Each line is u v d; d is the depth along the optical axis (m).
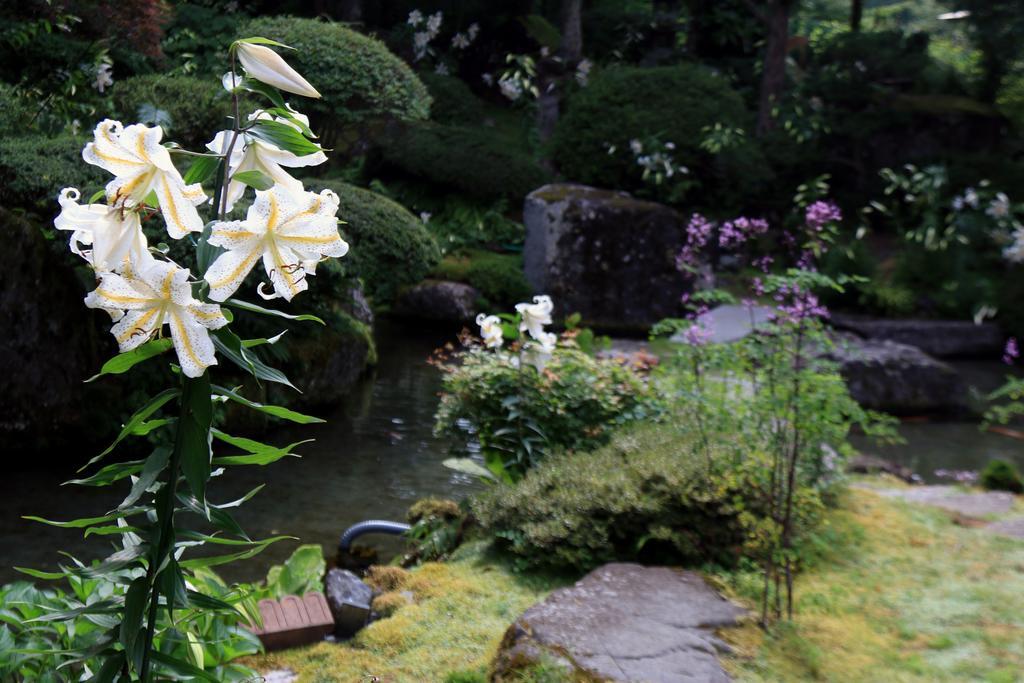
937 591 3.63
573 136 13.45
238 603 3.28
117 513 1.77
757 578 3.70
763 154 13.50
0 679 2.42
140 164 1.46
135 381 6.14
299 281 1.53
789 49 18.73
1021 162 14.45
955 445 7.31
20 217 5.67
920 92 15.70
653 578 3.44
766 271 4.28
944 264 11.72
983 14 15.69
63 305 5.83
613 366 5.22
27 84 8.47
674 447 4.27
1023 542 4.21
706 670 2.79
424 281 10.75
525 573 3.92
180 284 1.43
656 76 13.48
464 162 12.70
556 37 16.73
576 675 2.67
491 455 4.84
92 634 2.50
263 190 1.56
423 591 3.77
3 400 5.61
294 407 6.88
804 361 3.84
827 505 4.59
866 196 14.26
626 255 10.90
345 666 3.15
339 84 10.34
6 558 4.31
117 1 9.17
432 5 16.81
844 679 2.86
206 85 8.83
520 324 4.82
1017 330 10.85
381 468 5.88
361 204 8.20
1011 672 2.92
